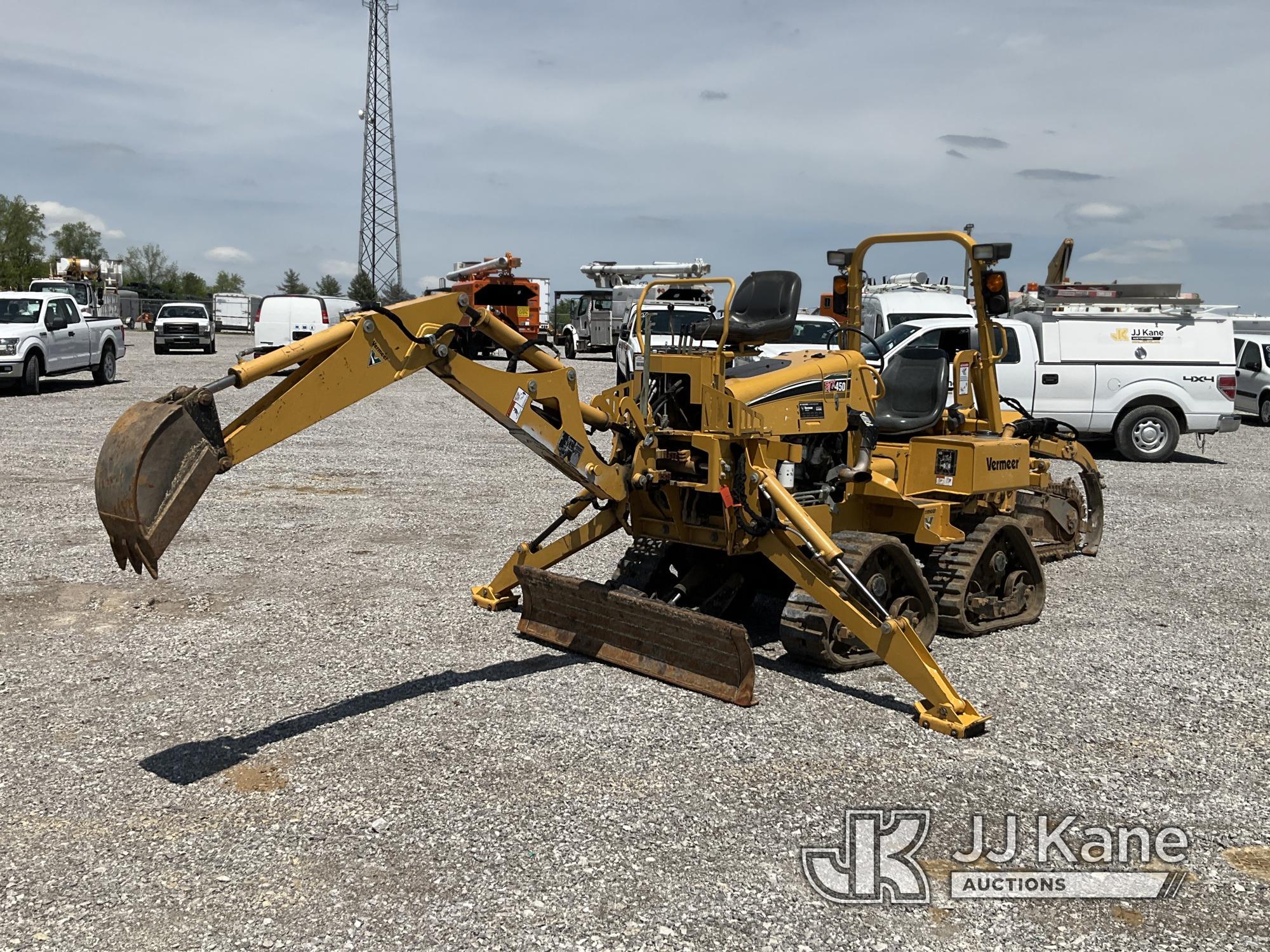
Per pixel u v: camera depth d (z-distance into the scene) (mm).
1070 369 15320
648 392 5812
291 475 12148
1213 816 4270
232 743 4742
